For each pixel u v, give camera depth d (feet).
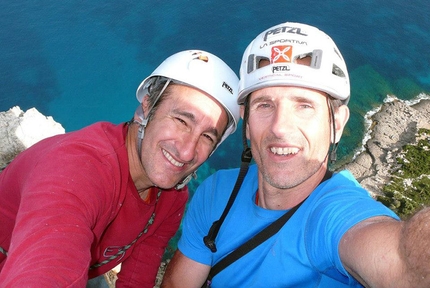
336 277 1.77
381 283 1.34
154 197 2.59
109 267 2.70
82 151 2.10
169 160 2.38
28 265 1.59
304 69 1.91
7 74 21.38
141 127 2.37
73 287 1.60
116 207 2.27
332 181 1.98
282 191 2.06
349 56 24.00
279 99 1.96
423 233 1.26
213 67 2.44
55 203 1.83
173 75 2.37
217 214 2.33
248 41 23.76
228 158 18.16
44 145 2.37
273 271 1.94
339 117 2.11
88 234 1.85
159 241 2.89
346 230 1.61
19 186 2.38
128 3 25.72
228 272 2.11
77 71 21.91
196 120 2.35
